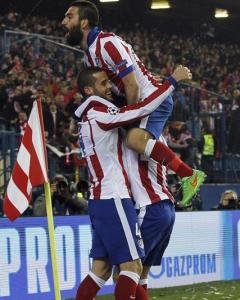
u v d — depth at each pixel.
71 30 9.55
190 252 19.36
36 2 51.59
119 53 9.17
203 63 52.97
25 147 10.19
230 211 20.78
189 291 18.16
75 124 25.75
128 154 9.44
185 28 60.59
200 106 34.19
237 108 32.03
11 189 10.05
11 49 34.88
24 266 15.52
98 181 9.32
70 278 16.44
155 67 47.50
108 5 55.66
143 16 58.09
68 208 19.27
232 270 20.67
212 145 30.52
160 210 9.49
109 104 9.28
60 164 24.55
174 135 29.28
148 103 9.05
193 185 9.38
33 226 15.77
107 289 17.20
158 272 18.45
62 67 35.25
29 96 27.55
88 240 16.98
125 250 9.16
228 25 63.25
